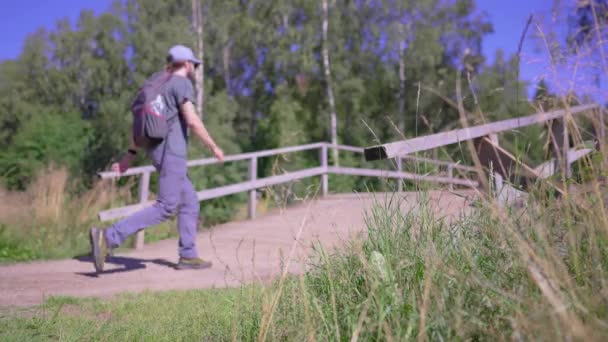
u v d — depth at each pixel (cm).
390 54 3653
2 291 442
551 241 206
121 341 287
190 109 527
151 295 407
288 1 3850
